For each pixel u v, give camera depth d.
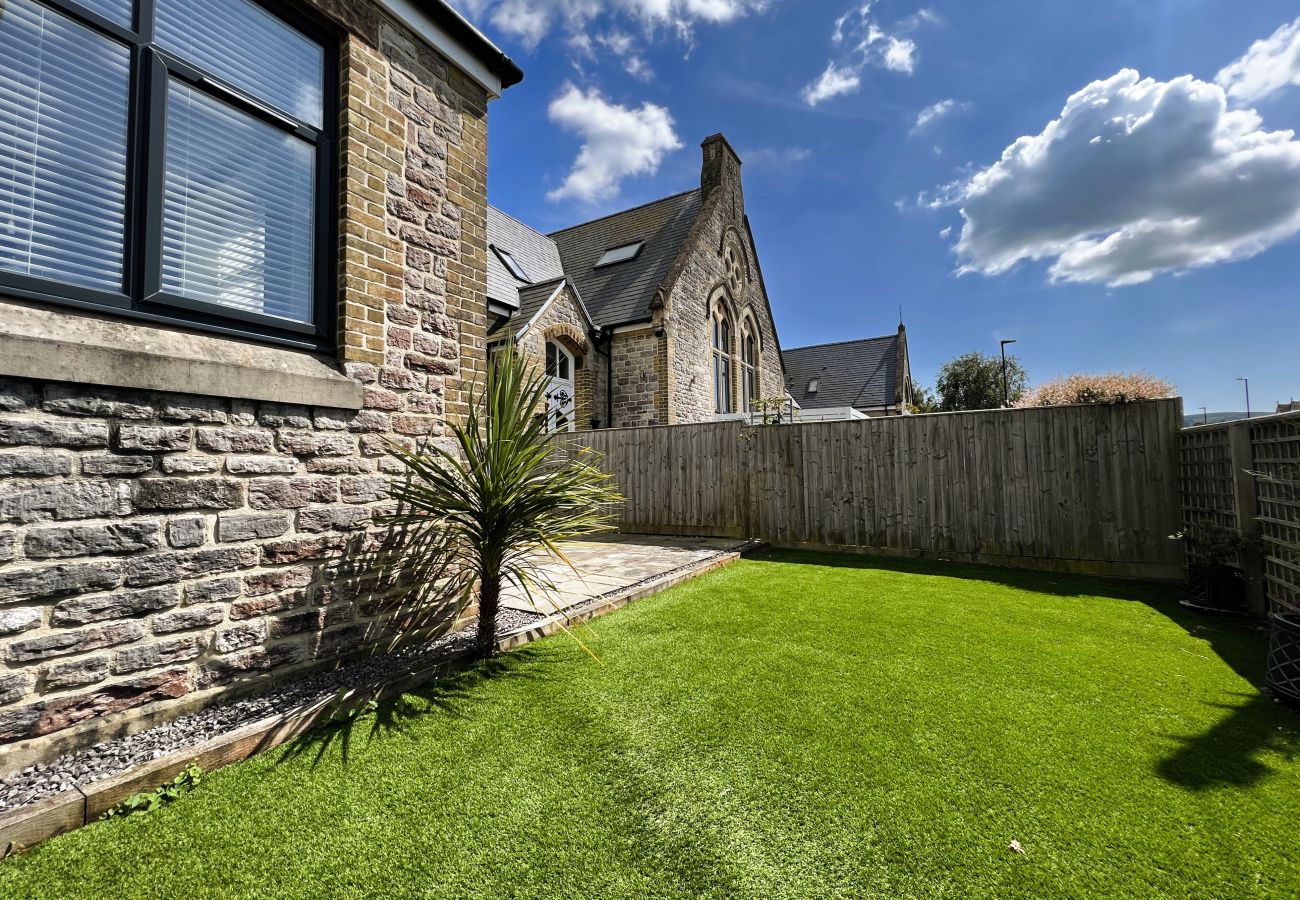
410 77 3.36
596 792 1.88
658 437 8.21
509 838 1.66
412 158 3.35
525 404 3.29
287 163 2.88
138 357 2.14
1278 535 3.89
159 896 1.43
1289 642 2.54
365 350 3.03
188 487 2.31
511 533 3.09
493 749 2.15
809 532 7.13
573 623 3.72
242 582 2.48
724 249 14.24
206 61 2.58
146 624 2.17
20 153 2.08
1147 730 2.28
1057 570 5.73
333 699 2.40
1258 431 4.09
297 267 2.90
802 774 1.97
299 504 2.71
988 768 2.00
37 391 1.92
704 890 1.46
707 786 1.91
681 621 3.79
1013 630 3.62
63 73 2.18
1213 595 4.08
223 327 2.57
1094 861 1.55
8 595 1.84
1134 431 5.47
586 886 1.48
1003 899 1.42
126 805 1.76
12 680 1.85
